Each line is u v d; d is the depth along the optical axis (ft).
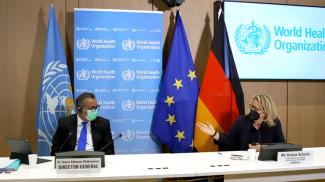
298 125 12.64
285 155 7.77
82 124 9.12
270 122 9.53
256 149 8.79
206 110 10.90
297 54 12.37
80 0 10.84
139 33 10.75
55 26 10.21
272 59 12.16
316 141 12.84
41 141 10.05
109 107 10.64
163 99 10.80
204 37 11.75
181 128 10.81
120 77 10.68
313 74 12.57
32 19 10.61
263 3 11.96
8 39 10.52
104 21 10.50
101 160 7.11
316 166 7.58
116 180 6.81
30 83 10.68
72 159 6.64
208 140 10.89
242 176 7.28
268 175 7.44
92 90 10.52
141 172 6.84
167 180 7.48
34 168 7.06
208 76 11.02
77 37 10.36
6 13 10.48
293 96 12.55
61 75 10.18
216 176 7.44
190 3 11.62
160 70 10.96
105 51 10.55
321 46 12.58
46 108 10.04
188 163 7.69
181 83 10.87
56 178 6.39
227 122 11.02
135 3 11.18
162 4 11.37
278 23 12.14
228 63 11.23
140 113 10.85
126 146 10.80
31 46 10.64
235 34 11.78
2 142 10.61
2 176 6.43
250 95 12.12
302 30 12.37
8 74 10.57
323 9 12.51
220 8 11.34
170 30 11.45
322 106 12.84
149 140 10.96
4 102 10.58
